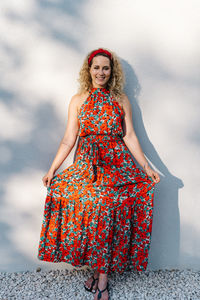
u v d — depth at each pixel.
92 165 2.57
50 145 2.94
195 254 3.21
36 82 2.84
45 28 2.76
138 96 2.92
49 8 2.74
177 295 2.74
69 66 2.82
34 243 3.07
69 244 2.63
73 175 2.62
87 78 2.69
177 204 3.12
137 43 2.84
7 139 2.91
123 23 2.80
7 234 3.05
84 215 2.59
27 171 2.97
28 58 2.79
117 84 2.66
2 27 2.73
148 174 2.69
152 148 3.02
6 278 2.97
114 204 2.57
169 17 2.81
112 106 2.61
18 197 3.00
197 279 3.03
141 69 2.88
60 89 2.85
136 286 2.84
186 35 2.85
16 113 2.88
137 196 2.65
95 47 2.81
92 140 2.60
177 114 2.97
